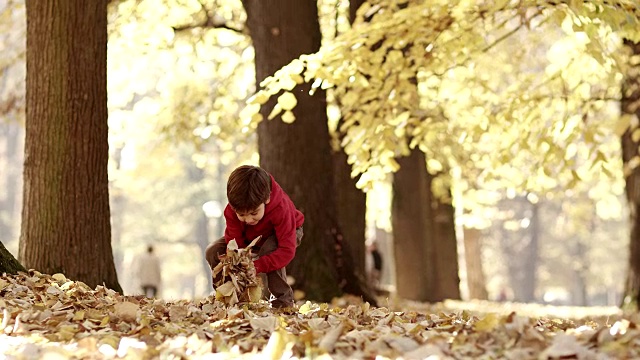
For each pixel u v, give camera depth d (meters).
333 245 13.68
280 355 4.82
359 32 11.49
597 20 11.18
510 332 5.04
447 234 24.30
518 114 12.96
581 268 61.59
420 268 23.78
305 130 13.50
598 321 11.59
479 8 11.24
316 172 13.55
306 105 13.52
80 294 7.48
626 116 9.11
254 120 10.42
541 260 64.00
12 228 60.75
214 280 7.10
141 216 58.88
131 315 6.20
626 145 16.62
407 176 23.67
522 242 62.16
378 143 12.15
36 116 9.68
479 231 33.75
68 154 9.64
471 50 11.85
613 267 61.28
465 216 27.69
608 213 24.48
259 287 6.99
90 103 9.75
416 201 23.70
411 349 5.11
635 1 10.36
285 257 7.23
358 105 12.68
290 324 6.11
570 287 67.06
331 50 11.11
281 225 7.27
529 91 13.25
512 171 18.28
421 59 11.72
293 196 13.48
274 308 7.20
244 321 5.96
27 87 9.79
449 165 22.14
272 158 13.51
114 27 18.31
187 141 21.28
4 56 18.45
